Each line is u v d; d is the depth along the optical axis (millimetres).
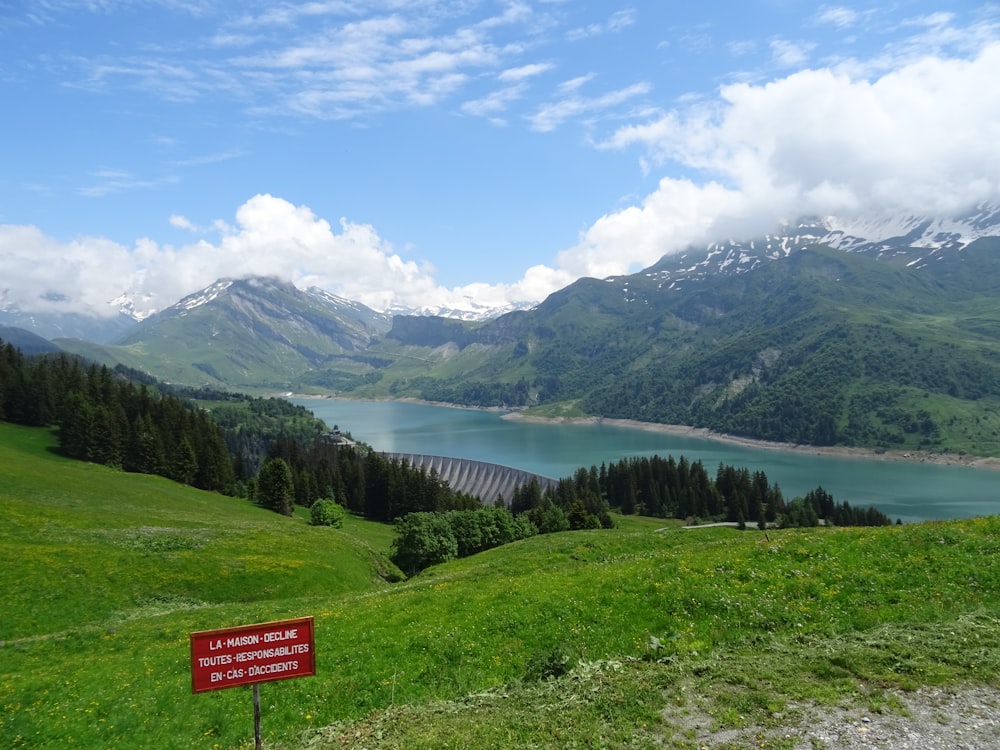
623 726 13297
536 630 21922
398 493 152250
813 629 19172
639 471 197750
